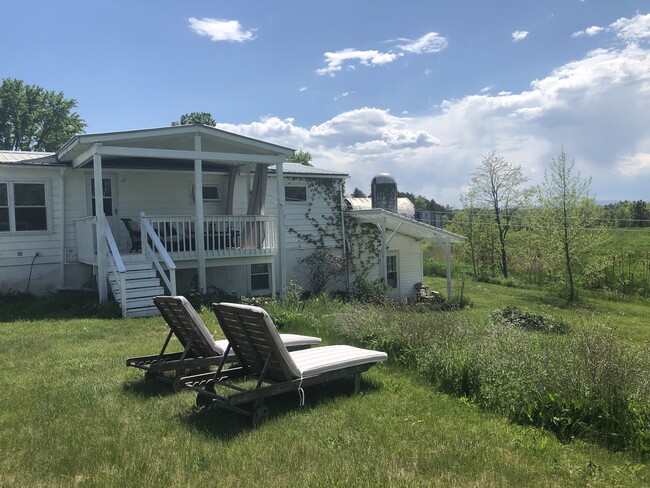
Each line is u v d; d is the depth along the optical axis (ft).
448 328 25.55
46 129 130.62
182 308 20.12
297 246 63.05
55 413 16.74
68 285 48.29
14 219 46.06
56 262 47.91
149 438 14.71
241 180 58.85
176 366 19.80
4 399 18.07
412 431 15.81
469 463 13.51
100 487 11.69
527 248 92.68
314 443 14.58
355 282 64.64
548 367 18.25
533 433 16.10
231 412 17.24
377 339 26.14
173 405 17.70
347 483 12.02
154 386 19.89
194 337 20.92
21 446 14.05
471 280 95.86
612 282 79.15
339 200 66.54
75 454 13.48
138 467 12.74
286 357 17.13
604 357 17.93
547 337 24.62
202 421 16.30
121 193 51.37
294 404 18.44
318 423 16.38
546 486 12.42
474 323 29.35
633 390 16.69
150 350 25.98
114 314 37.32
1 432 15.07
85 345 27.37
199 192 45.19
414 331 25.35
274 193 60.49
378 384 21.12
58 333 30.53
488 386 18.83
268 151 50.37
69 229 48.62
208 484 11.89
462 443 14.94
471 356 21.07
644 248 88.63
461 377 20.21
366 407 18.11
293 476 12.41
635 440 15.07
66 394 18.67
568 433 16.05
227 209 56.70
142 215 43.57
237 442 14.58
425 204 203.41
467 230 104.68
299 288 51.90
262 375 16.72
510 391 18.02
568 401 16.70
